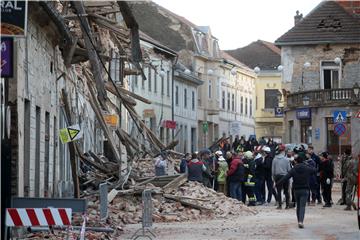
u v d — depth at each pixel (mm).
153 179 41844
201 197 39562
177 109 105250
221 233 29953
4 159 21750
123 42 46625
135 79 85375
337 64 87938
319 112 83000
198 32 120562
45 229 25141
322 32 87938
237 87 139000
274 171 42531
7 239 21078
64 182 40531
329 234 29469
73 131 30094
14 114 26312
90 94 45031
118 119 46094
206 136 120938
